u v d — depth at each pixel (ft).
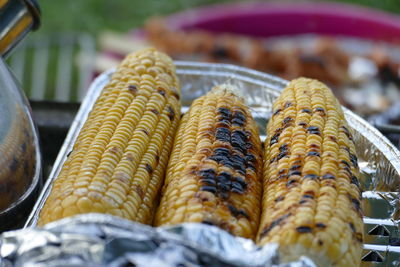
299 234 1.24
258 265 1.16
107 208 1.33
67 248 1.14
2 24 1.77
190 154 1.46
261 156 1.52
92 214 1.17
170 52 3.43
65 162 1.46
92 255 1.13
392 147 1.66
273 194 1.38
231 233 1.31
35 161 1.64
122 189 1.38
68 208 1.31
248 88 1.97
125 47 3.69
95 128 1.52
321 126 1.49
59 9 4.85
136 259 1.13
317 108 1.54
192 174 1.40
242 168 1.44
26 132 1.60
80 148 1.47
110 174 1.40
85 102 1.84
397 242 1.53
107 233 1.15
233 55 3.43
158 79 1.68
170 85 1.69
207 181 1.37
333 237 1.25
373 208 1.59
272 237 1.26
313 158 1.41
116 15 4.88
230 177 1.40
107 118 1.55
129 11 4.91
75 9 4.84
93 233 1.15
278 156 1.45
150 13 4.90
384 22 3.67
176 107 1.67
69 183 1.37
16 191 1.54
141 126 1.55
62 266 1.12
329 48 3.39
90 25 4.72
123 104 1.59
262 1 5.00
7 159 1.51
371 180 1.65
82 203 1.31
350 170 1.41
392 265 1.49
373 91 3.25
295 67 3.30
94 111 1.59
